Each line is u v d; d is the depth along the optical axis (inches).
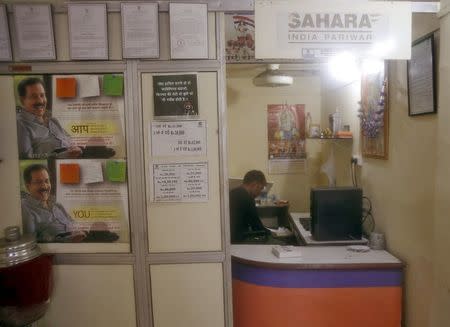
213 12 63.9
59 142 65.6
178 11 62.8
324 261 77.7
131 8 62.3
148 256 67.1
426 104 67.5
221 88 64.8
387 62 85.3
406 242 77.4
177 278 67.6
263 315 78.0
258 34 63.2
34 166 65.9
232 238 108.1
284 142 171.2
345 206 90.0
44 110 65.1
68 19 62.7
